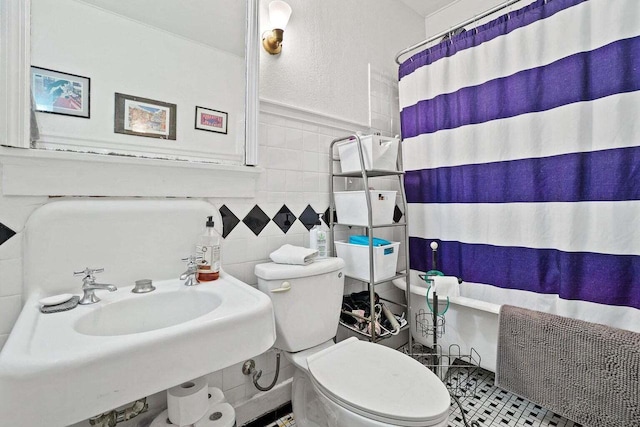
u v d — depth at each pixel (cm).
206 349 67
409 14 218
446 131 171
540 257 138
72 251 88
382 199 149
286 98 144
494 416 134
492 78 153
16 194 82
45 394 49
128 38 100
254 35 127
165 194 106
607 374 107
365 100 184
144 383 59
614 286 117
